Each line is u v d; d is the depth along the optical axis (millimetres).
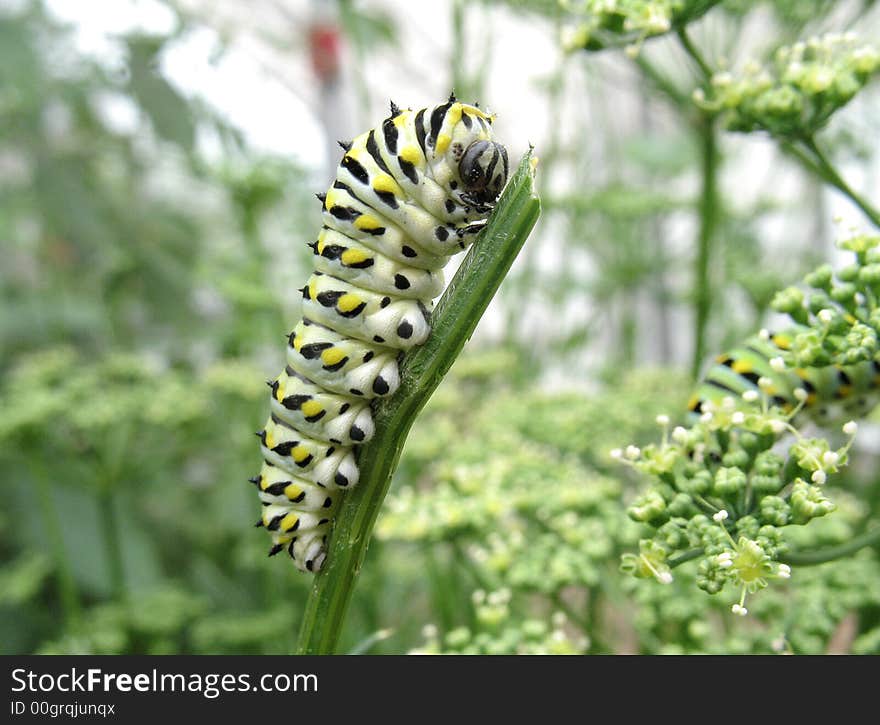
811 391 181
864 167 335
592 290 352
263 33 328
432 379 167
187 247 365
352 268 166
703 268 252
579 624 198
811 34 222
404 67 395
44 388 271
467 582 219
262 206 304
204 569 297
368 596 230
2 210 336
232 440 288
